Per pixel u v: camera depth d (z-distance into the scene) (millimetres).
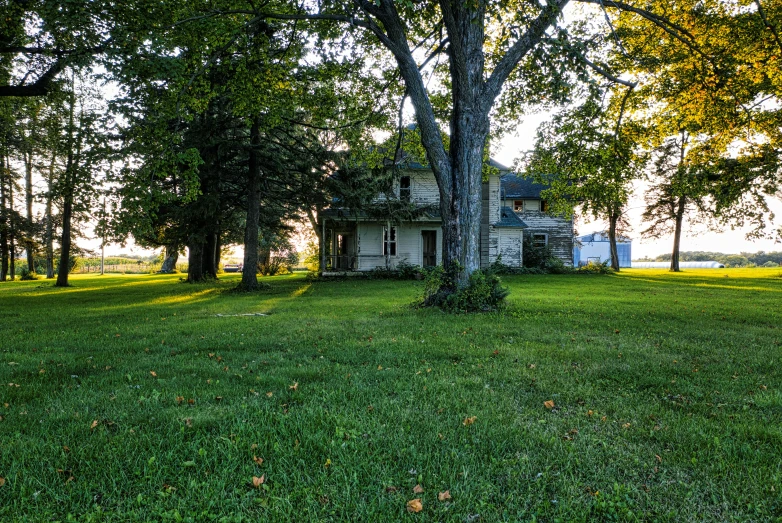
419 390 4234
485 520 2217
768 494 2439
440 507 2312
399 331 7625
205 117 16922
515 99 14086
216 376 4789
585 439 3137
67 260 24328
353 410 3682
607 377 4750
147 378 4715
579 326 8078
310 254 41000
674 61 11445
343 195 19312
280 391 4199
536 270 29594
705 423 3424
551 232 34750
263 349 6273
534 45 10203
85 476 2635
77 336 7461
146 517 2240
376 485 2535
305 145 18828
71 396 4086
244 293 17156
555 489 2518
